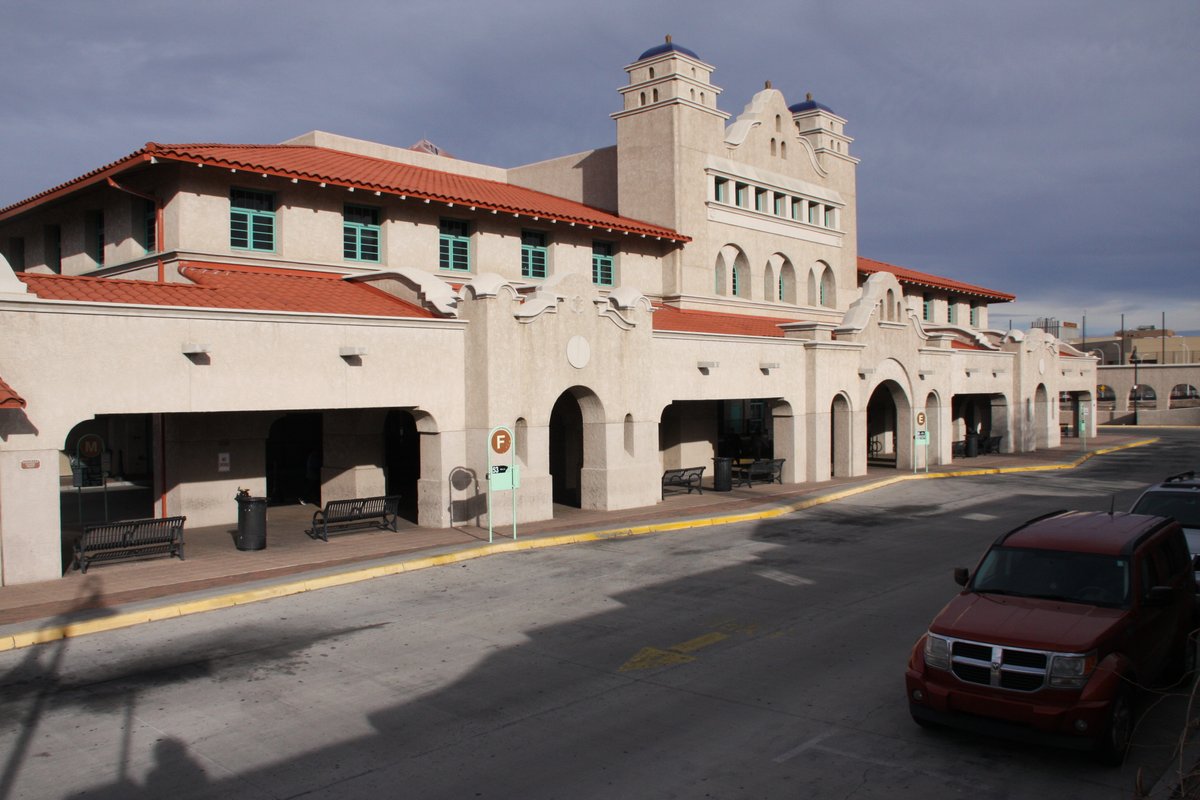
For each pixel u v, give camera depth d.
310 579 15.12
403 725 9.35
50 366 14.71
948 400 38.22
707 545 19.45
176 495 21.14
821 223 38.19
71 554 17.73
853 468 32.25
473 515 20.81
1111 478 33.41
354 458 23.45
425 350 19.94
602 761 8.46
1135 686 8.45
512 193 29.97
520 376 21.12
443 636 12.52
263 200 22.58
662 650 11.95
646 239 30.66
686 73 31.78
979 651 8.45
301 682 10.64
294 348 17.66
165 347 15.91
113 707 9.81
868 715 9.59
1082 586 9.27
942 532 21.23
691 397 26.00
